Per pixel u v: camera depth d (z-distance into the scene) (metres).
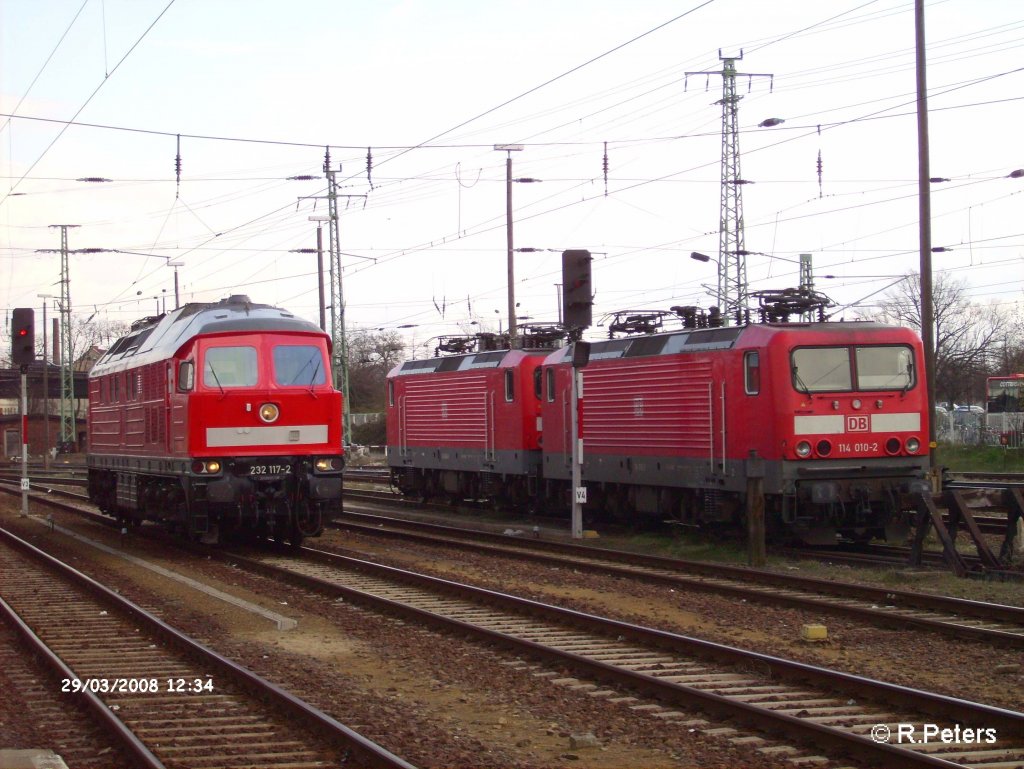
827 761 7.91
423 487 33.41
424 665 11.27
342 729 8.34
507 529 25.31
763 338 19.59
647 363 22.94
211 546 21.94
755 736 8.61
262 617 13.95
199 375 19.94
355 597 15.18
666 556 20.09
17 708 9.60
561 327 29.69
